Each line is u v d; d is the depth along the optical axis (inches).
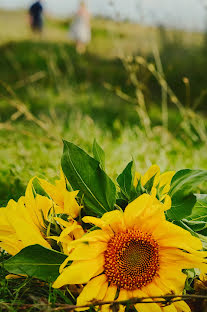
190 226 60.4
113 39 158.6
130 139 171.5
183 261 51.5
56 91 259.1
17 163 129.1
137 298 48.3
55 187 56.2
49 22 695.7
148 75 164.6
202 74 295.6
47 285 56.2
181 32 295.7
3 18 727.1
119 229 51.6
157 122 213.9
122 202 57.3
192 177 57.3
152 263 50.8
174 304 51.3
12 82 299.9
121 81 296.4
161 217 51.6
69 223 52.9
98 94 266.5
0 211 56.5
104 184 55.9
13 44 434.3
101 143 161.5
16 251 54.9
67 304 50.6
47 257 51.9
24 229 51.6
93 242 50.2
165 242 51.8
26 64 355.6
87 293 49.3
